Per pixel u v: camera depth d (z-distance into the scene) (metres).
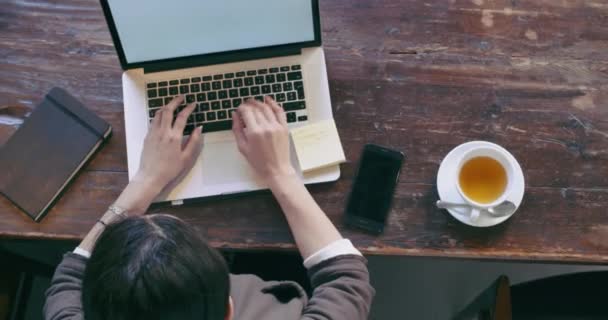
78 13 1.00
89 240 0.83
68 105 0.94
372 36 0.99
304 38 0.91
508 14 0.99
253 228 0.88
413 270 1.47
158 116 0.90
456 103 0.94
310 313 0.76
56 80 0.97
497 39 0.98
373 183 0.90
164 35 0.88
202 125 0.91
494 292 0.87
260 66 0.93
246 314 0.79
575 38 0.98
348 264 0.79
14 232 0.88
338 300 0.76
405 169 0.91
